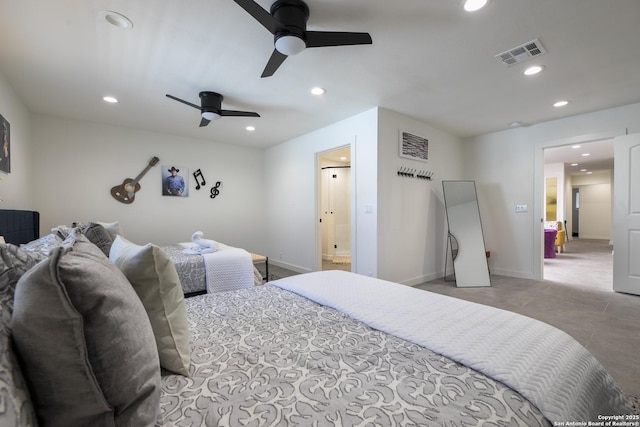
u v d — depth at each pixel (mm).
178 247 3828
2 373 468
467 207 4570
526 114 3893
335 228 6734
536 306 3137
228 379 852
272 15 1834
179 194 4910
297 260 5098
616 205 3637
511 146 4602
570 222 10109
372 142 3680
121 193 4348
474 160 5027
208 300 1571
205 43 2250
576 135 3945
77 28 2047
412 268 4125
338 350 1014
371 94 3221
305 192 4883
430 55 2434
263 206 5969
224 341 1097
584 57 2455
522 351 928
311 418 685
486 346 966
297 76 2797
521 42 2250
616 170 3625
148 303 890
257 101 3410
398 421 667
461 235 4406
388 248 3777
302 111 3756
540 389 755
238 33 2127
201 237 3541
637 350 2125
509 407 702
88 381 545
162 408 725
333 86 3023
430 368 883
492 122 4238
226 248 3525
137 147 4500
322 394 773
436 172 4551
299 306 1474
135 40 2201
